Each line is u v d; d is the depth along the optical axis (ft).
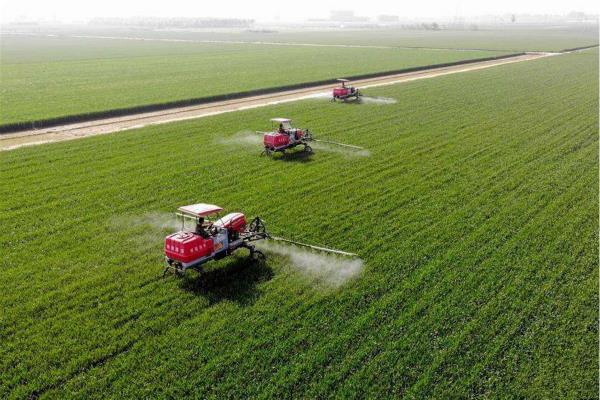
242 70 263.29
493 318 53.93
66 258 66.64
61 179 94.94
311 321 53.57
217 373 46.57
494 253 67.10
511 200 84.79
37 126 140.97
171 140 121.90
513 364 47.55
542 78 224.33
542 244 69.72
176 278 62.13
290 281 61.21
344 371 46.50
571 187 90.43
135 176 96.58
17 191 89.15
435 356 48.39
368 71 251.60
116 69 273.54
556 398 43.88
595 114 150.00
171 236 61.52
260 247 69.46
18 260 66.13
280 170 100.07
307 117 145.79
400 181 93.81
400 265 64.34
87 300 57.77
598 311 55.16
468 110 155.84
